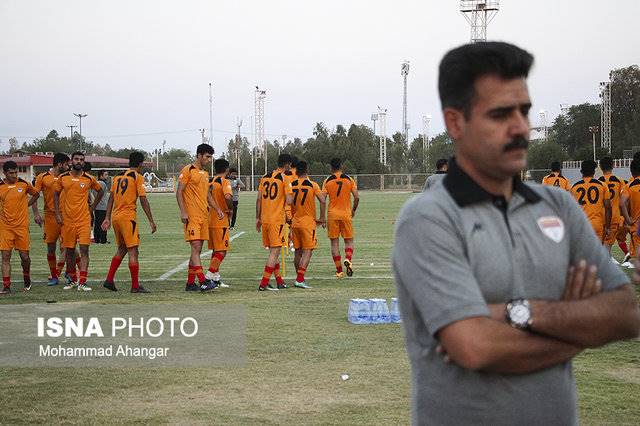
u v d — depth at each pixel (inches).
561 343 88.8
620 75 4566.9
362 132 4808.1
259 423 216.8
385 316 373.1
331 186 564.4
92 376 271.1
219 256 507.2
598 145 4530.0
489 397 91.3
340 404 235.0
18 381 265.4
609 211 585.6
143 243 874.1
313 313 401.1
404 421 217.6
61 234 512.4
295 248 518.0
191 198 491.5
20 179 504.1
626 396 242.2
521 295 92.5
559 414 93.2
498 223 93.5
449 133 96.9
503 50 92.6
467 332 87.4
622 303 91.3
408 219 94.7
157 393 249.1
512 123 91.9
